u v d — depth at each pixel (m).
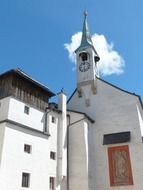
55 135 28.08
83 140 30.30
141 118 33.75
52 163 26.39
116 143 31.39
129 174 29.47
